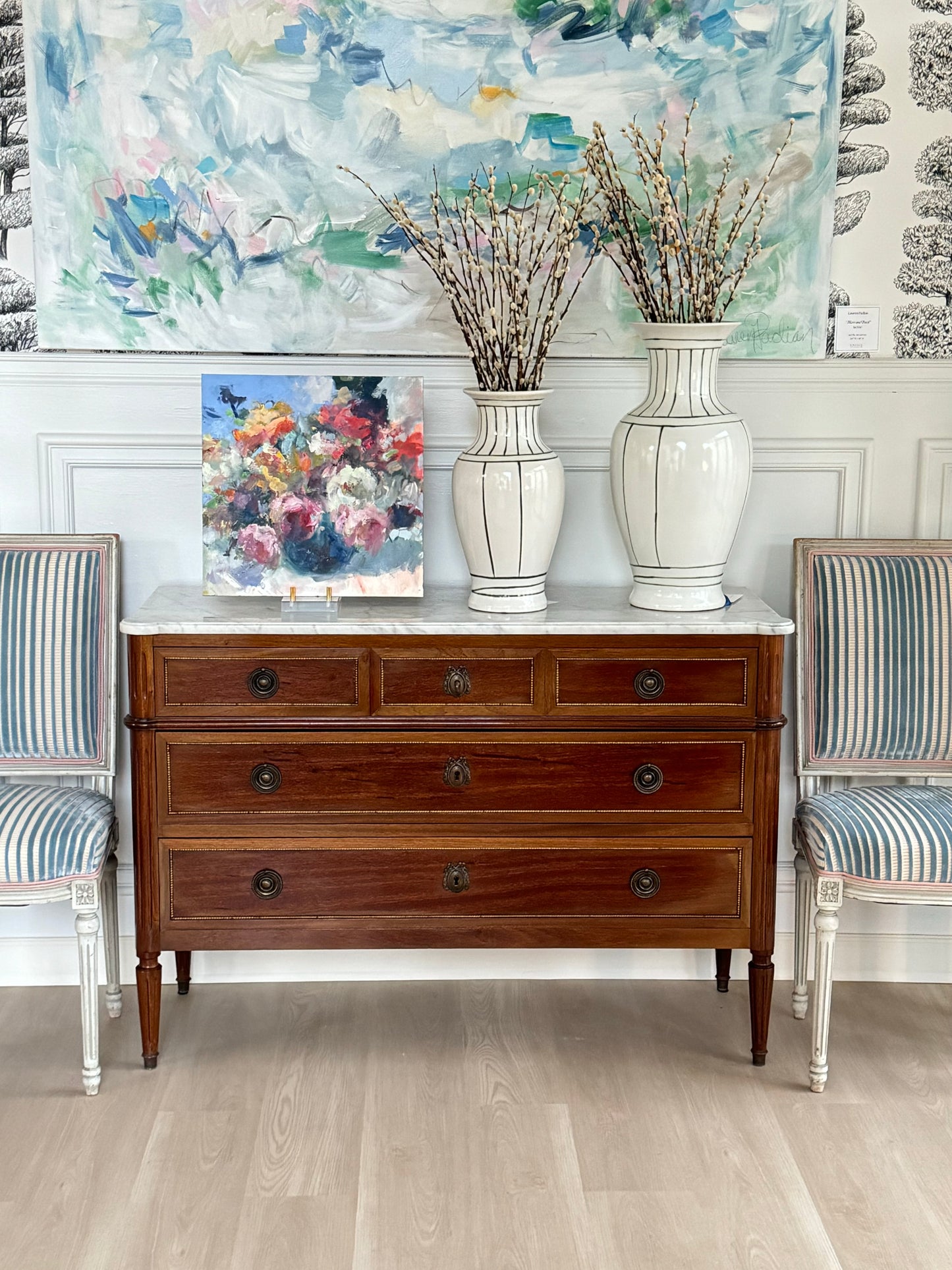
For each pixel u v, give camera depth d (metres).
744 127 3.00
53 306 3.02
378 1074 2.81
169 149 2.96
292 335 3.05
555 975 3.30
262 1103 2.70
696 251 2.81
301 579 2.84
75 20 2.91
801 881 3.03
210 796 2.74
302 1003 3.16
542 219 3.02
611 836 2.78
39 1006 3.15
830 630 2.99
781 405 3.14
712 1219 2.32
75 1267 2.19
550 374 3.10
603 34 2.95
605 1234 2.28
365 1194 2.39
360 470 2.84
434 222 3.01
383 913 2.79
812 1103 2.72
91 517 3.12
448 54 2.95
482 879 2.79
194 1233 2.28
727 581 3.23
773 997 3.24
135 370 3.05
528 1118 2.65
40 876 2.62
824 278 3.08
